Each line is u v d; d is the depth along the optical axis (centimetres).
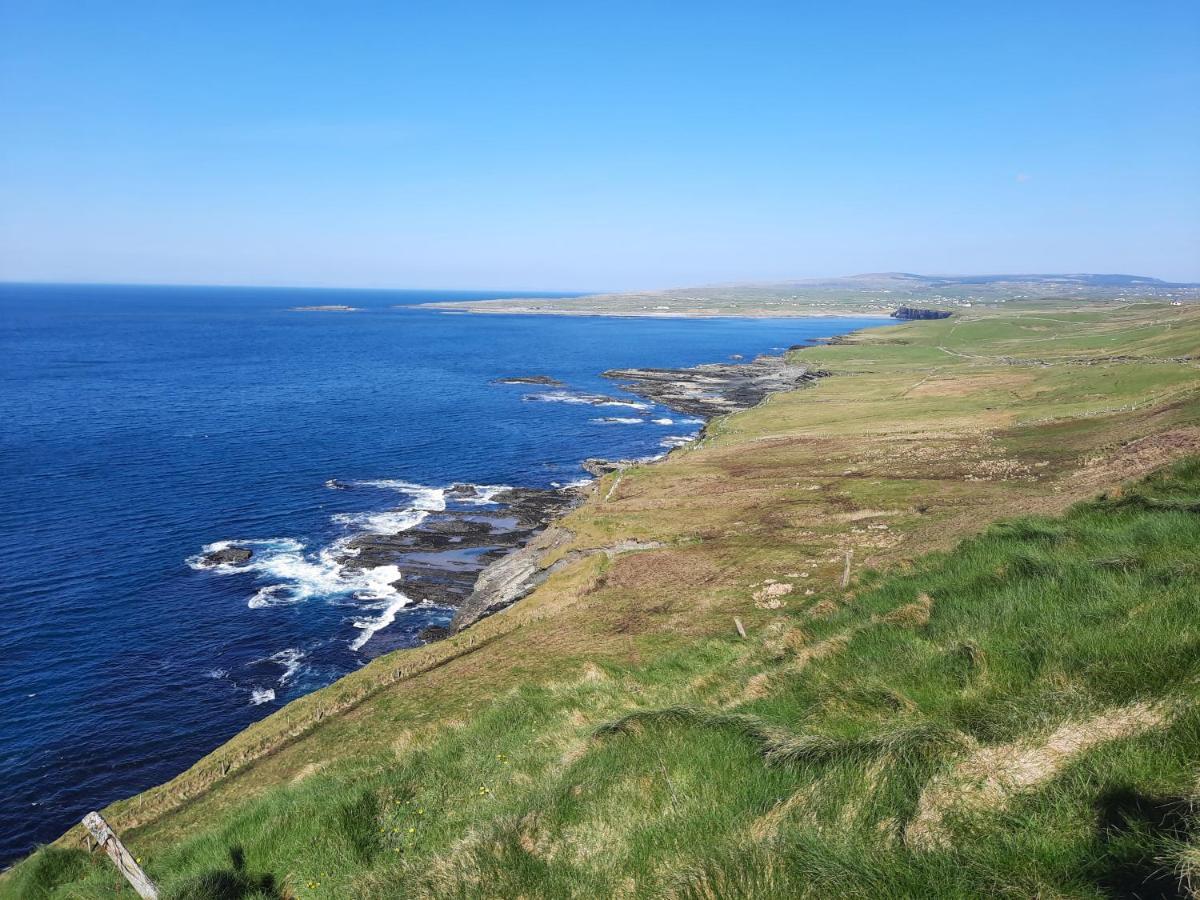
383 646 4259
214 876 1338
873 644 1630
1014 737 909
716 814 975
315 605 4756
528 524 6266
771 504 5459
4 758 3281
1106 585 1460
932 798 830
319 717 3066
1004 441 6588
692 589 3878
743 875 750
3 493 6769
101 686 3831
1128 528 1992
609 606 3822
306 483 7494
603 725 1540
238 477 7600
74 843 2373
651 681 2308
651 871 884
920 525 4234
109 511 6400
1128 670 972
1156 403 6562
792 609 3123
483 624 3869
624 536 5131
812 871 723
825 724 1245
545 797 1172
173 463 8025
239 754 2841
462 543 5806
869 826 823
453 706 2827
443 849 1180
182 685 3862
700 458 7631
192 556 5509
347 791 1630
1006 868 672
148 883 1280
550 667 3061
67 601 4725
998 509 3928
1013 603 1530
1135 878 621
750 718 1270
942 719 1075
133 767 3256
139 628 4422
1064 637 1216
